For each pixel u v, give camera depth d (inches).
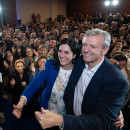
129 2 545.3
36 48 175.3
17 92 90.0
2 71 102.7
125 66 69.5
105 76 32.4
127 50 114.3
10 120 80.0
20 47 156.3
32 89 50.5
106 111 29.5
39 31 319.3
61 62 44.5
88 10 671.8
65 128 26.7
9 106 86.9
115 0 557.9
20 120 79.3
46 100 51.1
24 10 563.2
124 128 60.2
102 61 35.1
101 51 32.6
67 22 494.9
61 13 710.5
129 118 59.7
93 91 33.7
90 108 35.0
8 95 92.3
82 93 38.4
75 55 44.9
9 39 199.8
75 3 701.3
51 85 48.3
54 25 384.5
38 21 594.2
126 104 61.4
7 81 99.2
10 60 122.0
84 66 39.8
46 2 626.5
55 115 27.1
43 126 26.2
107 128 29.4
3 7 506.3
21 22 560.1
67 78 46.6
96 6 642.2
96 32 32.2
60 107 49.2
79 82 40.0
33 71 99.9
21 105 47.6
